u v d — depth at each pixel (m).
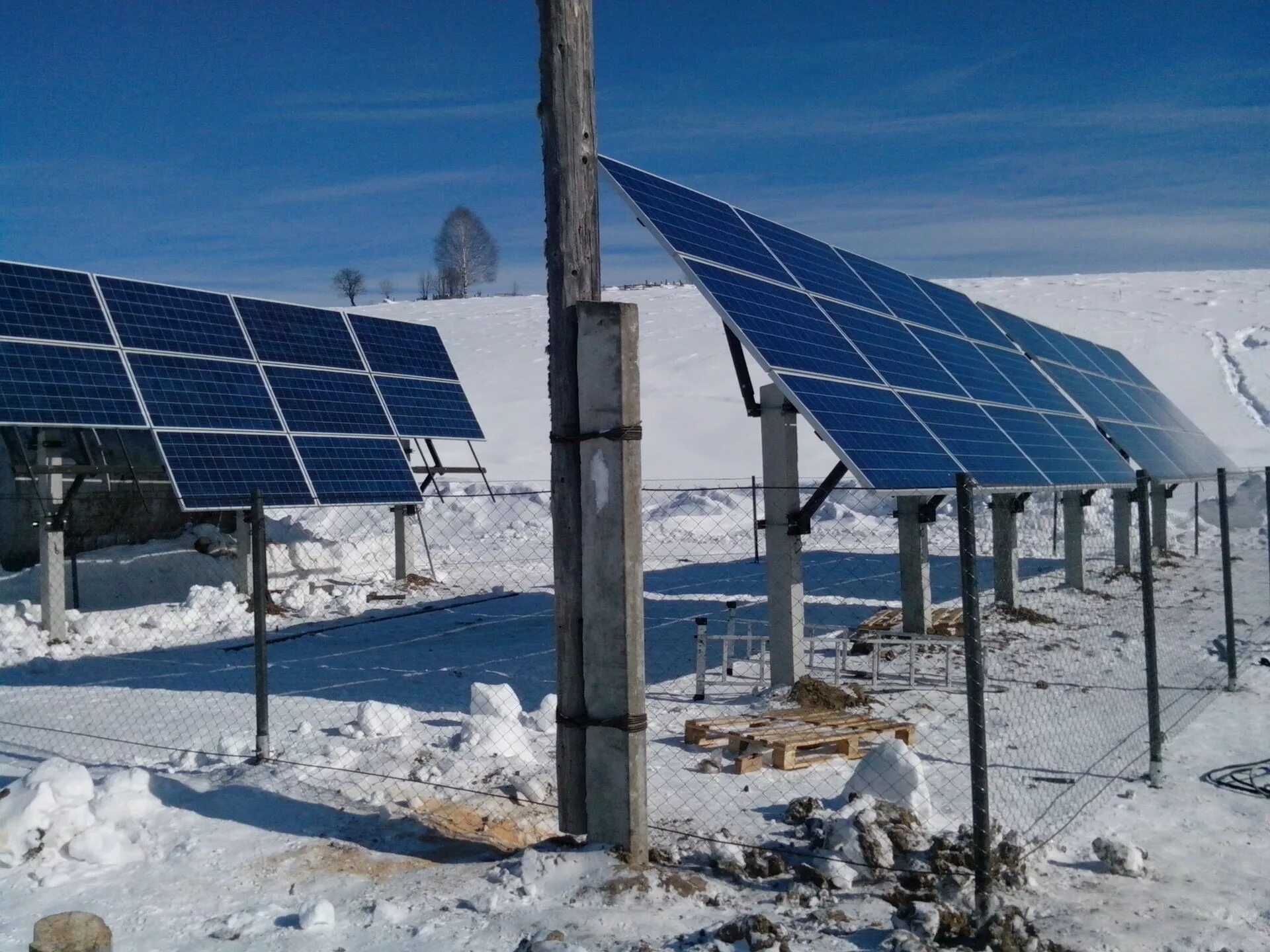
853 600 16.78
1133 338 45.47
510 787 7.71
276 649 13.65
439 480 29.48
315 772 7.92
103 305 14.80
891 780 6.95
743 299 9.65
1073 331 47.84
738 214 11.80
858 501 27.08
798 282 11.29
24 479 16.31
